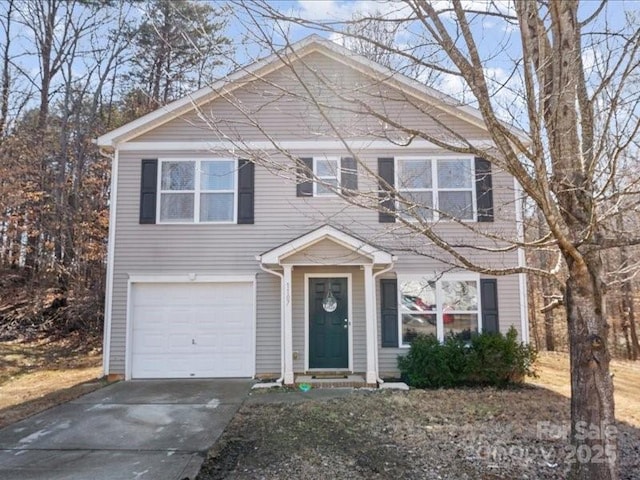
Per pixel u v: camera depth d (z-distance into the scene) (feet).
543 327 60.13
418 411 22.68
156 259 32.60
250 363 32.04
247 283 32.76
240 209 33.04
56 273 55.77
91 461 16.88
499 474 15.55
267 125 33.09
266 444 18.30
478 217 32.14
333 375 31.32
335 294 32.78
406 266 32.42
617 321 57.31
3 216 54.90
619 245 11.59
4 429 20.84
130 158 33.45
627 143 11.04
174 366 32.01
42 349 45.62
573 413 12.21
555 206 11.09
